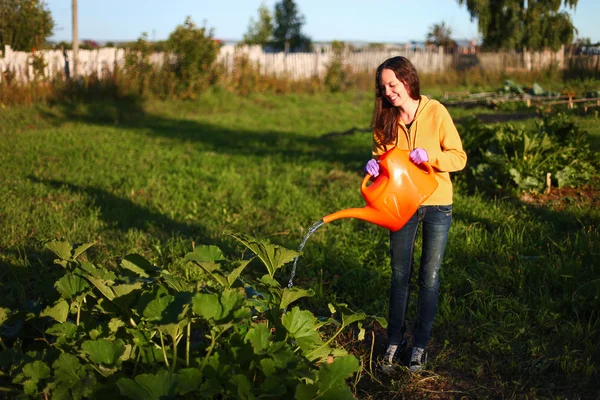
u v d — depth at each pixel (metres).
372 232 6.16
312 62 26.33
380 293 4.68
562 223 6.14
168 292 3.09
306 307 4.46
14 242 5.64
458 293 4.64
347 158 10.76
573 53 26.38
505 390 3.33
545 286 4.54
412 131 3.37
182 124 16.52
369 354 3.79
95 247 5.61
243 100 21.64
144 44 20.47
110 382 2.76
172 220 6.75
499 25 26.50
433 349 3.82
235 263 3.22
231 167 9.77
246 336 2.81
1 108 16.62
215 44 20.94
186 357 2.88
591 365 3.44
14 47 18.64
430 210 3.38
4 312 3.12
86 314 3.27
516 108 17.70
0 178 8.57
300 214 6.95
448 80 25.81
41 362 2.70
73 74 19.53
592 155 8.14
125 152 11.37
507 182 7.60
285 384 2.66
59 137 12.96
